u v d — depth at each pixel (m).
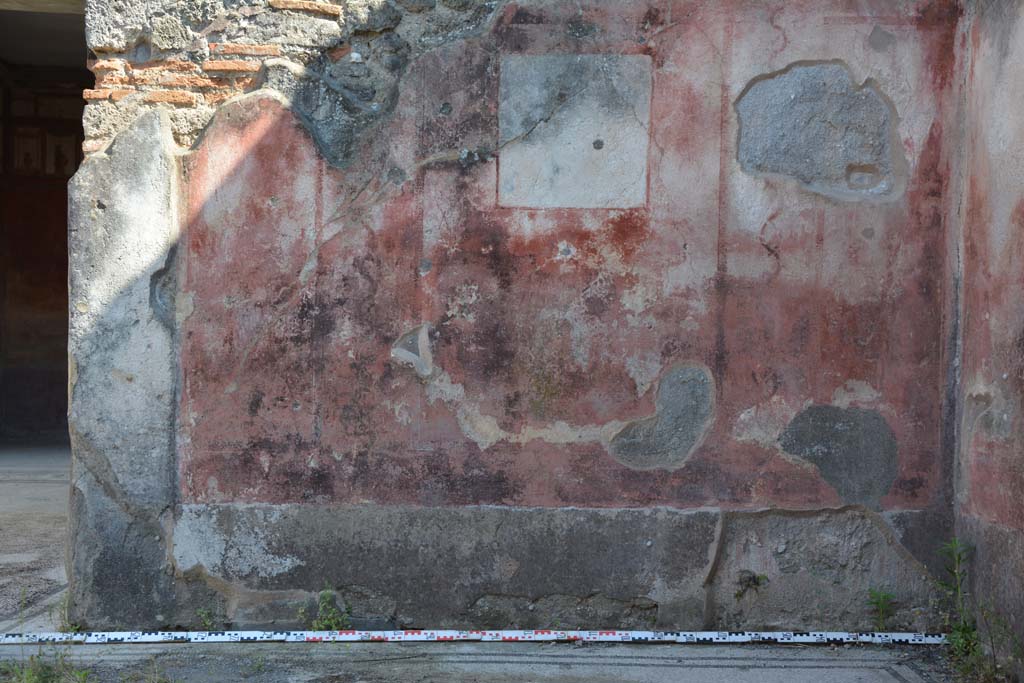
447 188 4.37
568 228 4.37
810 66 4.36
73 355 4.36
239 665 3.94
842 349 4.35
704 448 4.36
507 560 4.35
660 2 4.36
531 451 4.36
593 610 4.37
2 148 13.49
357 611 4.37
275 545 4.36
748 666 3.97
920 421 4.35
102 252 4.35
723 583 4.36
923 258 4.35
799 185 4.36
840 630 4.35
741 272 4.35
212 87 4.39
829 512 4.35
